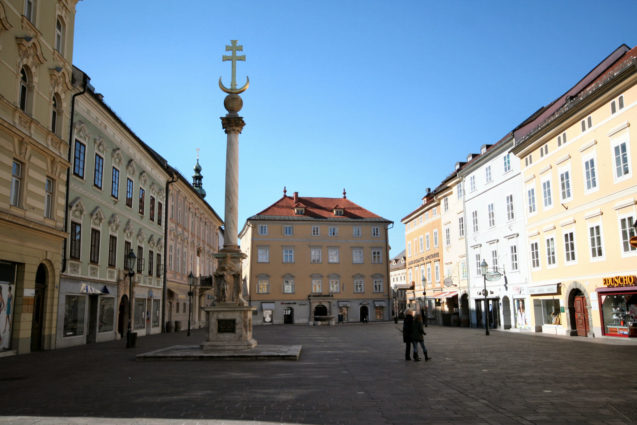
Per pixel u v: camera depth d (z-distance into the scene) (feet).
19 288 65.72
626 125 81.25
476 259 143.13
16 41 65.36
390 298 245.65
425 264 190.90
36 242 69.15
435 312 178.60
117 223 102.17
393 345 79.20
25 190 67.00
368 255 246.88
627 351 61.93
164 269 135.33
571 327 97.30
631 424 24.06
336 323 222.69
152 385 37.60
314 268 241.14
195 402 30.60
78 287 84.17
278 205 252.42
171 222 144.56
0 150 61.41
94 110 91.56
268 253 239.09
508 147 123.95
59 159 75.46
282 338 102.78
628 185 81.05
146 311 120.67
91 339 90.68
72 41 81.61
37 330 72.33
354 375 42.39
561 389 33.96
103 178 96.32
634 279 79.05
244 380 39.73
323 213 250.98
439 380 38.93
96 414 27.45
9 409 29.04
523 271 116.37
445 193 167.43
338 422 25.21
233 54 69.10
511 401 29.99
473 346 73.05
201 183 227.20
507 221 124.16
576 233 95.35
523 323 116.37
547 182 106.01
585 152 92.63
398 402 30.14
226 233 65.10
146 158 122.31
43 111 72.43
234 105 67.36
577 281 94.63
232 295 63.26
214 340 61.67
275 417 26.43
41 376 43.78
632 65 76.33
